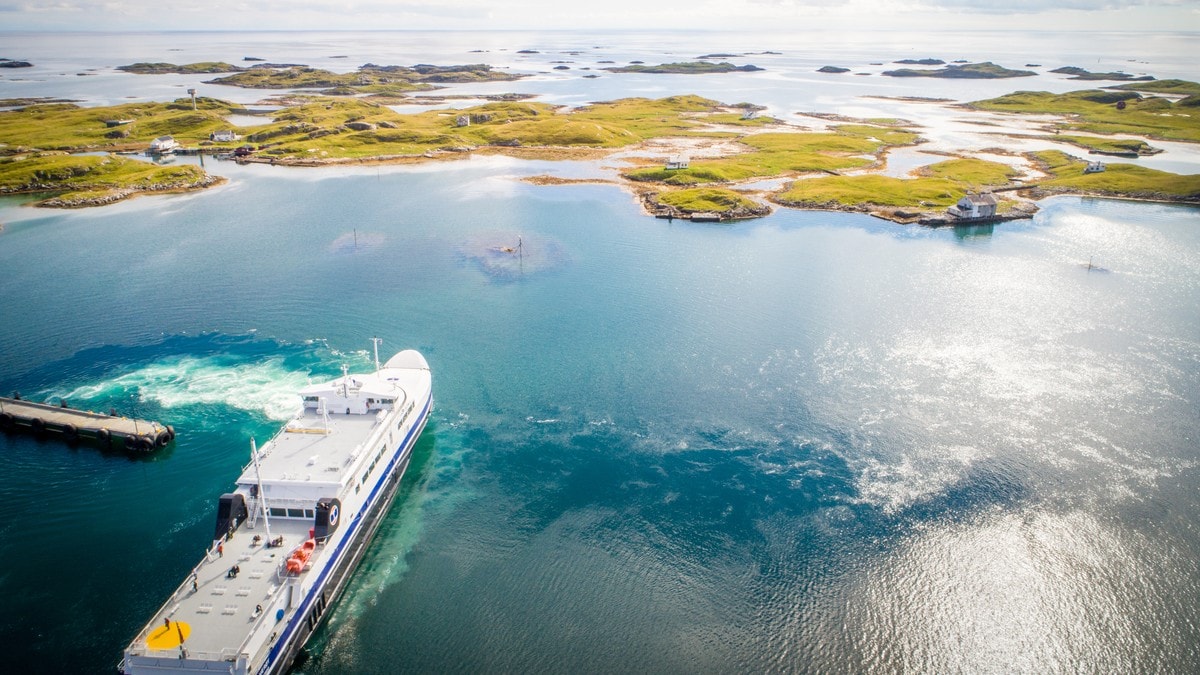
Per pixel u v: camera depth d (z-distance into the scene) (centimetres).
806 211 18025
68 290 12106
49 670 5069
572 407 8606
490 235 15562
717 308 11562
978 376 9225
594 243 15150
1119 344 10088
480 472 7381
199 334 10406
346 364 9494
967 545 6322
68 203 18150
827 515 6700
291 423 6888
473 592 5841
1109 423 8112
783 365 9600
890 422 8212
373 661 5200
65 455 7631
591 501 6931
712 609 5675
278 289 12206
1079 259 14000
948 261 13912
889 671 5144
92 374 9219
